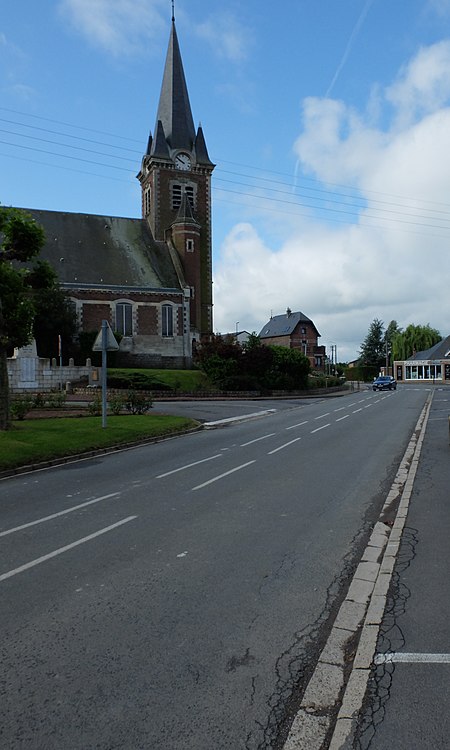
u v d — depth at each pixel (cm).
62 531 788
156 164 6359
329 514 857
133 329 5575
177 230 6122
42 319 4869
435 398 4153
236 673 405
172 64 6656
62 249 5659
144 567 631
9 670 411
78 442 1633
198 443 1800
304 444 1680
